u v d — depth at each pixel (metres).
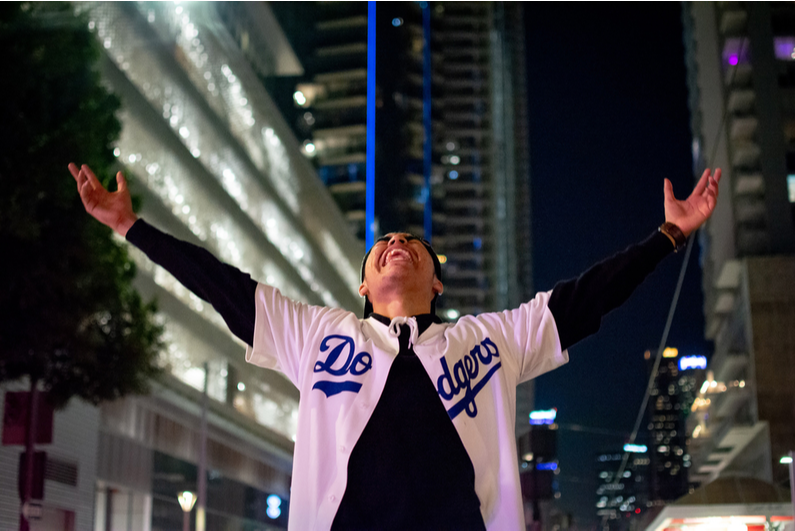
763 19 33.12
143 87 34.50
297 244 55.03
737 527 12.95
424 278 3.04
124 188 3.16
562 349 2.88
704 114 38.72
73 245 13.36
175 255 3.02
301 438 2.72
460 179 117.62
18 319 13.16
